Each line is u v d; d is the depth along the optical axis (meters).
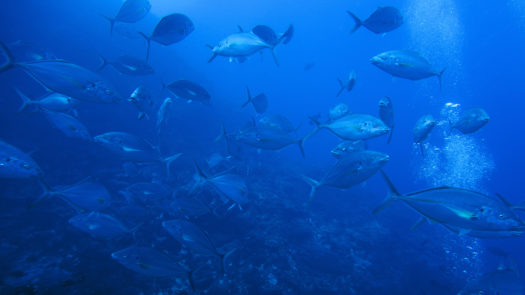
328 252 8.15
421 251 10.77
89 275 4.71
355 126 3.73
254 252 6.97
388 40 55.78
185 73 22.61
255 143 4.15
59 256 5.09
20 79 11.94
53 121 4.84
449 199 2.41
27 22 16.05
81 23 19.05
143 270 3.30
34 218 6.01
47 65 2.88
